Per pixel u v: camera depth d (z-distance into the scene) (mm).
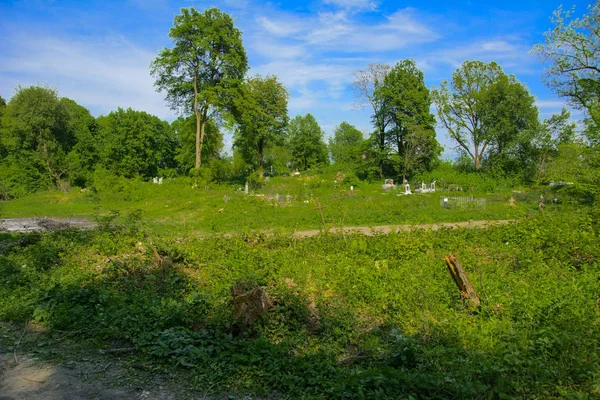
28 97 51406
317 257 11539
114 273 9867
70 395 4918
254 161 56438
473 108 52906
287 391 4961
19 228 22031
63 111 54438
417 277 9109
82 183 54031
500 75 51406
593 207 13383
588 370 4965
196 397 4879
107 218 16688
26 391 5016
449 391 4750
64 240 14133
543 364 5082
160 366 5574
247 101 45219
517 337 5883
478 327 6586
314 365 5340
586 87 19438
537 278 9023
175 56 42875
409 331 6684
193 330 6824
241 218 23438
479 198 31812
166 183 41062
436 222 21297
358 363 5785
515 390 4785
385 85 56219
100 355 6020
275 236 14766
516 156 49656
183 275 9859
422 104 54688
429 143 52188
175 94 45906
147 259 10758
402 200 30672
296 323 7023
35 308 7508
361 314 7590
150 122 64875
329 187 43562
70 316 7121
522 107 50812
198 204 31297
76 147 55875
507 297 7660
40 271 10656
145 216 27078
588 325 6090
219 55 43781
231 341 6098
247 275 9188
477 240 13320
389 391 4680
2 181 46094
